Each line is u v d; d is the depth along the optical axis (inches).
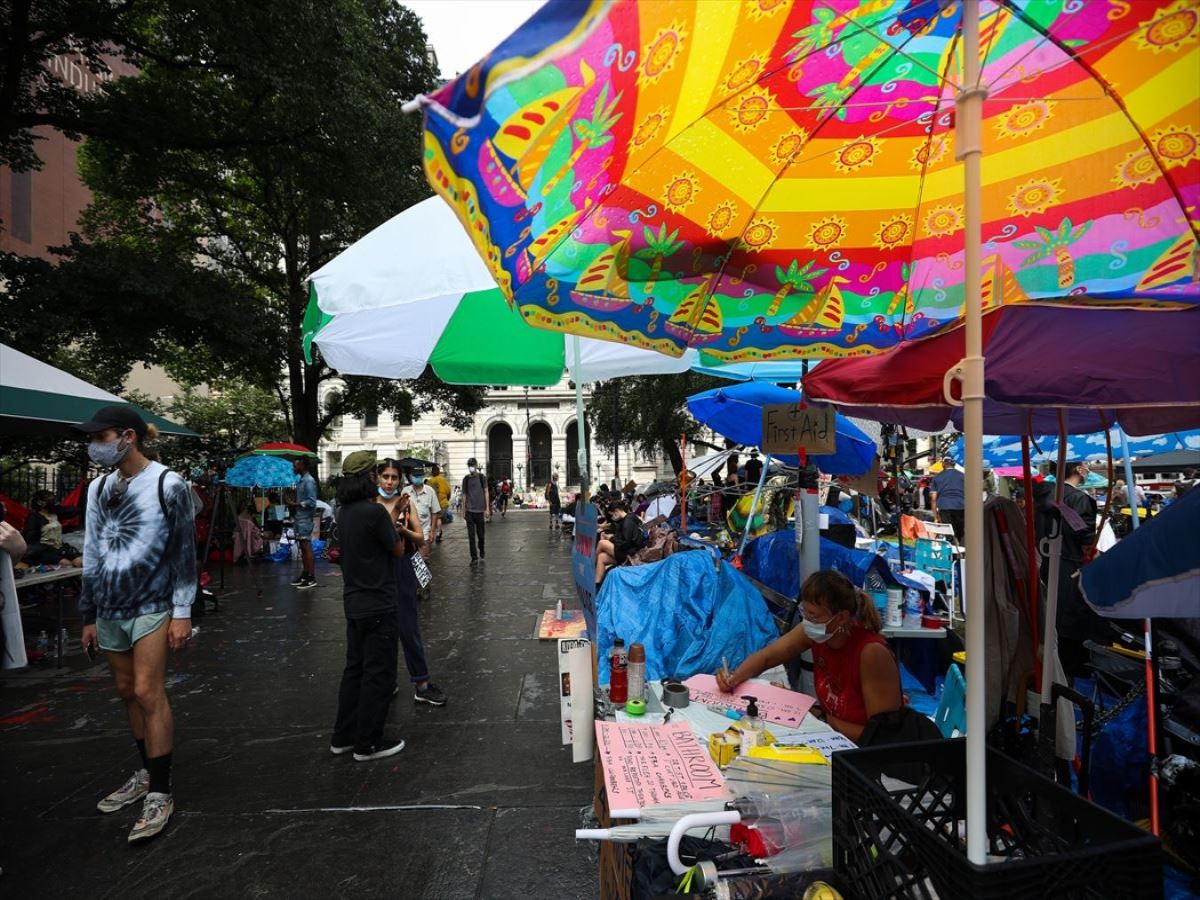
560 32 35.4
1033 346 71.5
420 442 1768.0
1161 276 81.0
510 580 434.3
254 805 137.0
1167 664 123.3
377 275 95.6
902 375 78.5
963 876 41.9
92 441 125.5
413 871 114.0
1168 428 110.3
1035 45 61.9
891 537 289.0
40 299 437.4
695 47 47.3
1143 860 43.1
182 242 713.0
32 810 136.4
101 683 220.5
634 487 608.4
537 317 65.9
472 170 41.7
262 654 256.7
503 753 161.6
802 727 99.4
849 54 59.1
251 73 450.0
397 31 601.6
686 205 68.4
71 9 421.1
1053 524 101.4
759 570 198.1
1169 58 58.7
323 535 582.6
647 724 97.3
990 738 105.9
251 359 565.3
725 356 91.2
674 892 63.3
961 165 76.2
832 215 78.6
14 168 470.6
